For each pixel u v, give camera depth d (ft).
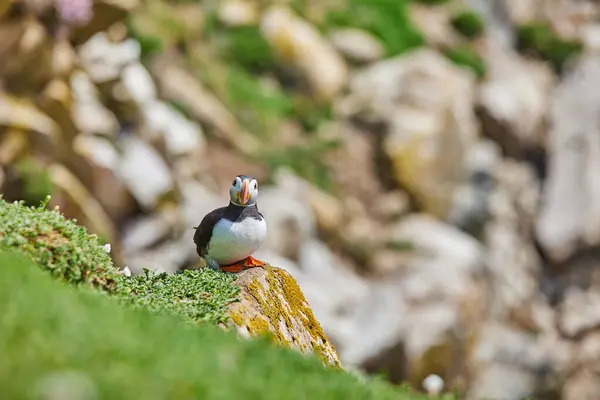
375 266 79.10
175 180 68.80
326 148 85.66
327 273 73.67
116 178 64.03
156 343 16.69
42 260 23.52
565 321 82.48
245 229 26.63
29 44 59.82
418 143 86.89
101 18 63.77
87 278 24.20
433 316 67.00
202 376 15.42
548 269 88.69
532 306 82.79
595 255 88.43
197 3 90.79
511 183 91.04
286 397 16.22
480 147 91.20
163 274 26.81
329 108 89.76
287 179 81.35
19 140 59.21
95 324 16.52
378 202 85.30
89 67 67.10
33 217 24.54
